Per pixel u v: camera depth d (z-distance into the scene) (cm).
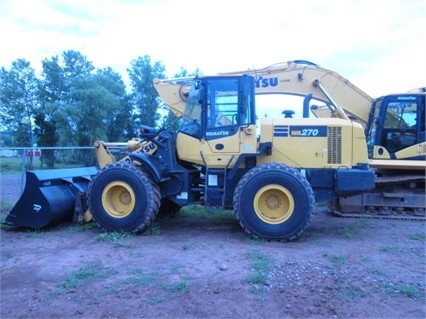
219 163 681
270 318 360
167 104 846
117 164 677
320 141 682
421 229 745
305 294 411
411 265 512
